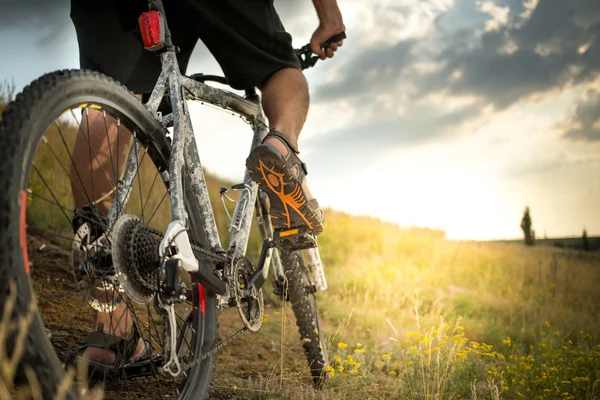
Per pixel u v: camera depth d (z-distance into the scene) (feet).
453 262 41.42
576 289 42.42
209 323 6.34
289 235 7.25
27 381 3.73
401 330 18.16
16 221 3.76
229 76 7.11
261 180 6.69
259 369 10.59
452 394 9.65
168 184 6.29
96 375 6.30
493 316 25.02
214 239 6.61
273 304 17.90
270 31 6.98
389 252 38.22
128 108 5.53
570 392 11.59
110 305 5.83
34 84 4.39
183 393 5.85
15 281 3.64
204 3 6.69
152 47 6.27
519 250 56.03
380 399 9.35
